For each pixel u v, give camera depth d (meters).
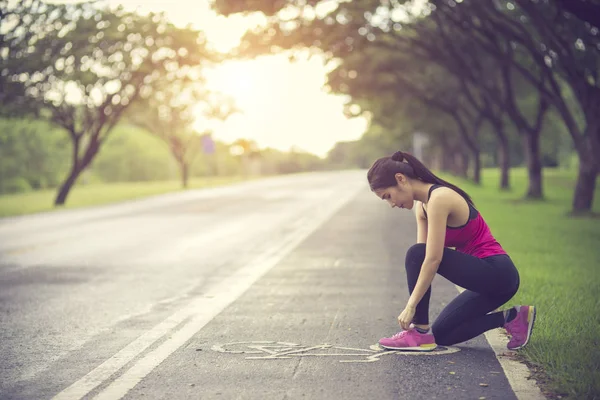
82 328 6.09
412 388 4.11
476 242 4.72
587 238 12.77
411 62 28.78
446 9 20.95
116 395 4.10
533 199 25.94
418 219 4.98
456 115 38.03
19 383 4.41
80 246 13.19
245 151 79.06
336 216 19.27
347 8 18.75
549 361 4.44
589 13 11.82
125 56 26.36
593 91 18.97
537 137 26.30
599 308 6.14
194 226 16.97
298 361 4.78
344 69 29.44
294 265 9.93
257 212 21.42
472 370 4.45
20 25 20.97
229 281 8.61
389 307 6.71
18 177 68.62
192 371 4.59
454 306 4.90
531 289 7.19
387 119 40.69
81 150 73.19
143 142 98.44
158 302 7.30
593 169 19.09
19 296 7.84
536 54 19.12
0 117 27.80
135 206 26.73
